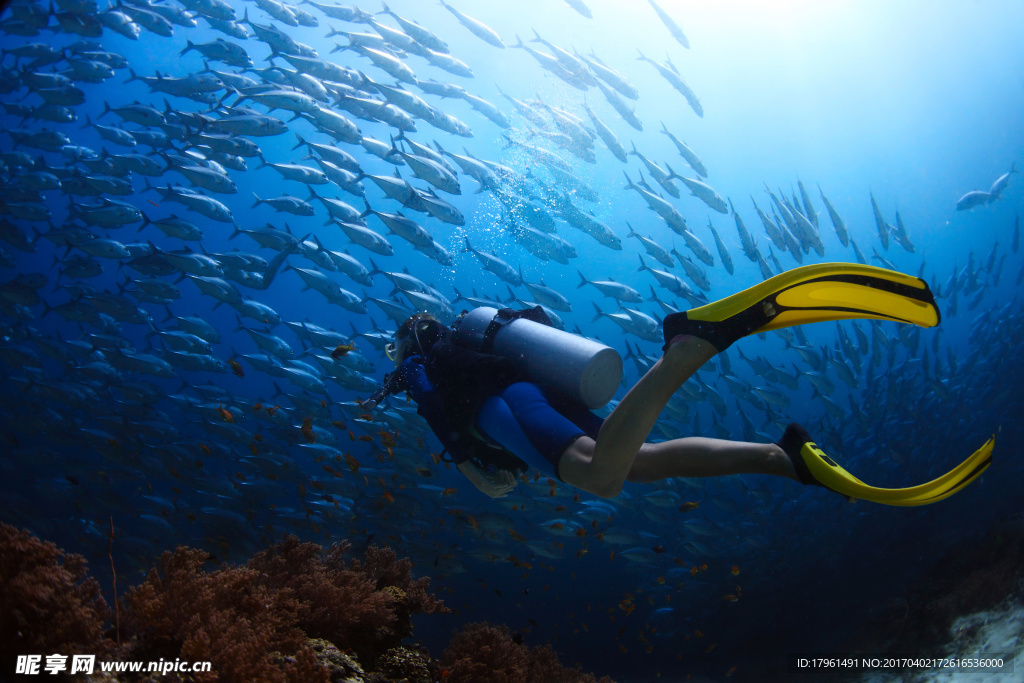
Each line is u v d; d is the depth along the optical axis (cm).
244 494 921
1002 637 620
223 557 644
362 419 911
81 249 1098
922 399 1334
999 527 776
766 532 1162
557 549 782
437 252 1038
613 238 1169
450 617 1109
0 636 154
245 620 197
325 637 253
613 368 183
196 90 1290
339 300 1062
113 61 1293
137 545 867
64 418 1039
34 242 1200
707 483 1144
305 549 293
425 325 213
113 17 1281
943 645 688
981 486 1128
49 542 184
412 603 315
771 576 1095
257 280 1109
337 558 327
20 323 1132
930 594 784
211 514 829
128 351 1090
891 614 805
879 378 1306
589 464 145
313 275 1058
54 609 162
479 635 324
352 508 859
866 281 132
